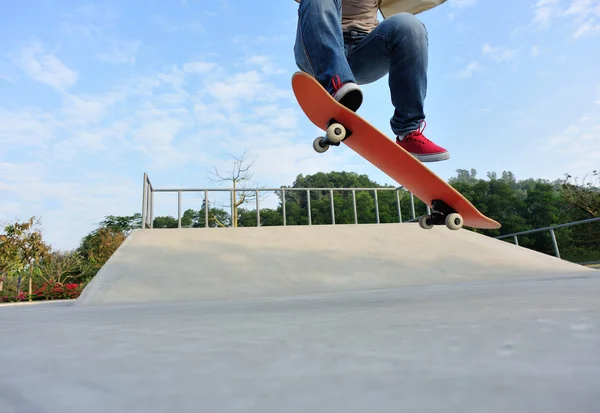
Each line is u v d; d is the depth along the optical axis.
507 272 3.87
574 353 0.31
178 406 0.22
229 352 0.38
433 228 5.64
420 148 2.16
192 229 4.95
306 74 1.63
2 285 15.67
